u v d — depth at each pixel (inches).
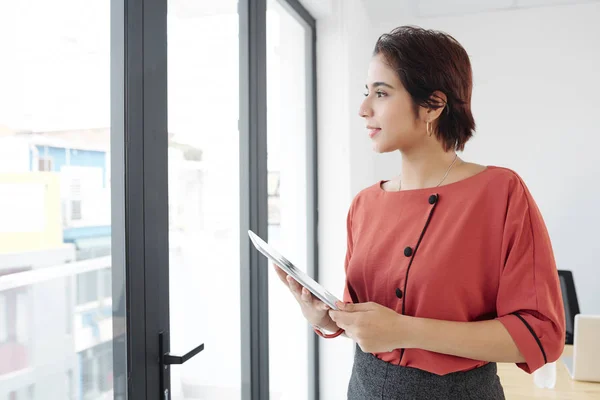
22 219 28.1
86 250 33.4
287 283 37.7
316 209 99.3
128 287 37.1
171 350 42.8
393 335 31.8
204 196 57.2
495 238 33.9
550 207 121.9
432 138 37.0
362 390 37.8
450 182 36.9
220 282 62.3
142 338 38.7
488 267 34.2
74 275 32.2
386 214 38.9
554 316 31.7
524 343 30.9
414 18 128.0
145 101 39.1
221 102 62.4
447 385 34.2
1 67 26.8
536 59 121.9
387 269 37.1
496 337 31.3
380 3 116.0
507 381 70.8
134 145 37.7
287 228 97.7
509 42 123.3
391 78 35.4
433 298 34.1
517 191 34.0
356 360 39.7
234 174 67.3
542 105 121.9
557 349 31.8
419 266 34.9
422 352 34.7
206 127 57.5
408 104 35.4
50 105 30.3
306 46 96.3
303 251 97.0
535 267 32.6
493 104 124.8
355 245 41.0
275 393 91.4
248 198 67.4
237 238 68.1
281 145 96.9
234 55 66.4
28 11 28.7
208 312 58.5
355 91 104.0
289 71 96.4
